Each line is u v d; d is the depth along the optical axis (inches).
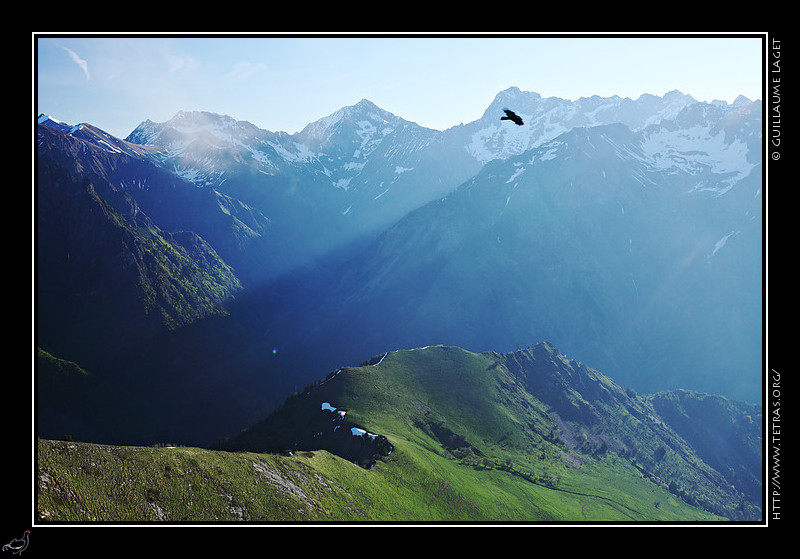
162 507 2810.0
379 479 4825.3
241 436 6943.9
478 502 5502.0
